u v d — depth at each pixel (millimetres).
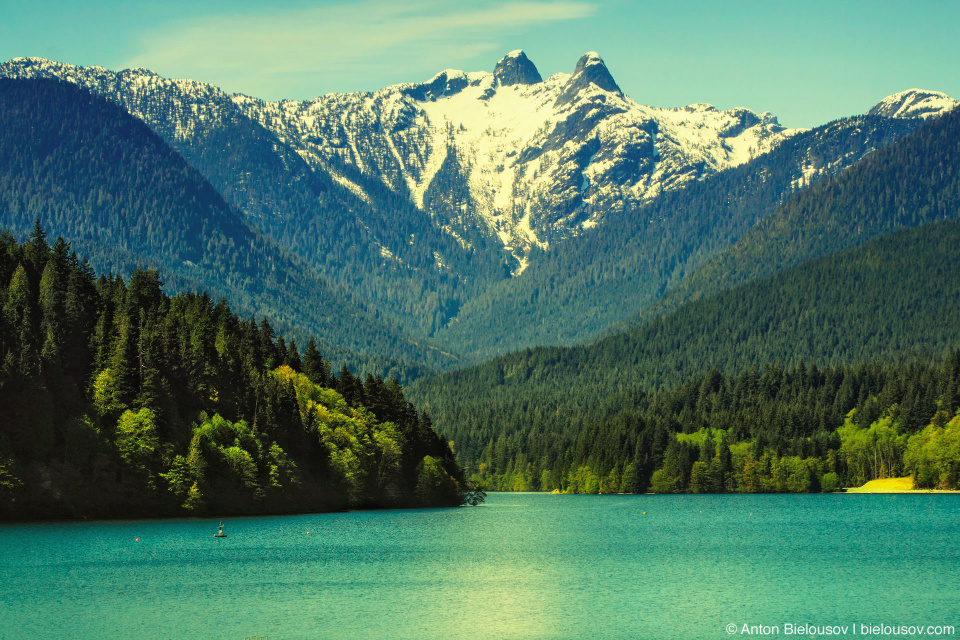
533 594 117438
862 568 139750
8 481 163750
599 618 104562
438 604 110688
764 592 119750
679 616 105812
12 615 102438
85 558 137375
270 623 100562
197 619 101688
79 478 173250
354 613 105500
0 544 146875
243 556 143125
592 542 172625
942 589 122000
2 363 171375
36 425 171125
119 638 94250
